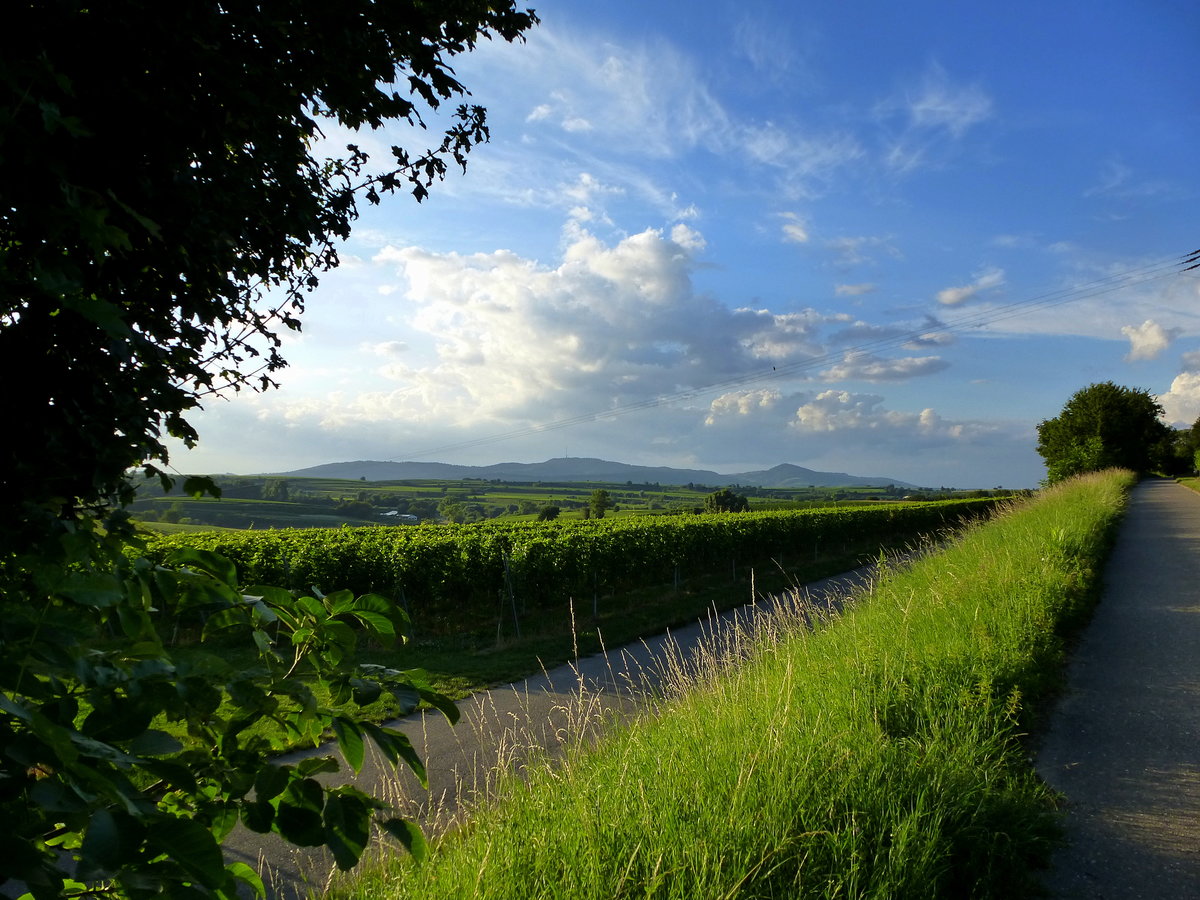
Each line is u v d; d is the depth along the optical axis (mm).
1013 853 3670
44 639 1335
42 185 1524
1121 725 5727
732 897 2789
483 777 5805
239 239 2354
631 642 11852
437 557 14352
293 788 1636
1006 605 7840
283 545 14375
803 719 4742
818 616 9000
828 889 2959
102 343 1818
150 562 1794
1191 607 9945
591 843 3137
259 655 1864
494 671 9859
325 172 3199
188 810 1687
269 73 2166
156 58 1791
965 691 5320
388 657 10742
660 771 3900
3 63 1409
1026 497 28766
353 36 2359
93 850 1143
